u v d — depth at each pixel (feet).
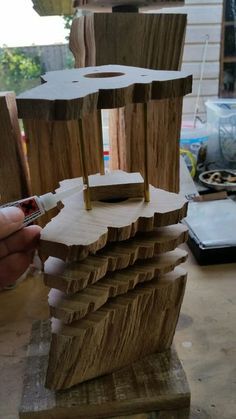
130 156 1.43
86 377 1.02
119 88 0.82
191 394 1.03
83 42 1.54
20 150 1.45
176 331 1.24
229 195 2.07
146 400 0.98
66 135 1.35
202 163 2.31
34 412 0.96
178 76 0.93
